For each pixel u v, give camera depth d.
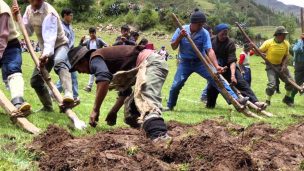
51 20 8.41
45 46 8.20
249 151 6.01
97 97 6.23
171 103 11.97
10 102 7.23
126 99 6.86
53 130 6.05
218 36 12.40
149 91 6.02
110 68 6.33
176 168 5.19
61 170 5.13
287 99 15.25
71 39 11.80
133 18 69.38
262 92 21.52
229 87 11.44
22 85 7.52
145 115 5.95
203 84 23.84
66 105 7.83
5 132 6.74
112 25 68.75
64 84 8.27
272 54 14.38
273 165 5.59
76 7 71.38
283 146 6.48
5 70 7.68
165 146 5.66
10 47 7.73
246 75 15.10
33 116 8.50
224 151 5.39
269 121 9.83
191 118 10.35
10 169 5.04
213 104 12.99
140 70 6.14
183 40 11.57
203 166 5.17
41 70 8.06
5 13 7.48
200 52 11.36
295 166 5.74
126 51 6.33
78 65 6.52
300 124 7.96
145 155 5.34
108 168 4.99
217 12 134.00
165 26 68.75
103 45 14.84
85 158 5.14
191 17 11.51
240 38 76.56
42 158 5.42
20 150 5.62
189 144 5.64
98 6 73.50
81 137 6.22
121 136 6.11
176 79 11.84
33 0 8.56
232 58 12.30
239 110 10.80
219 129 7.22
